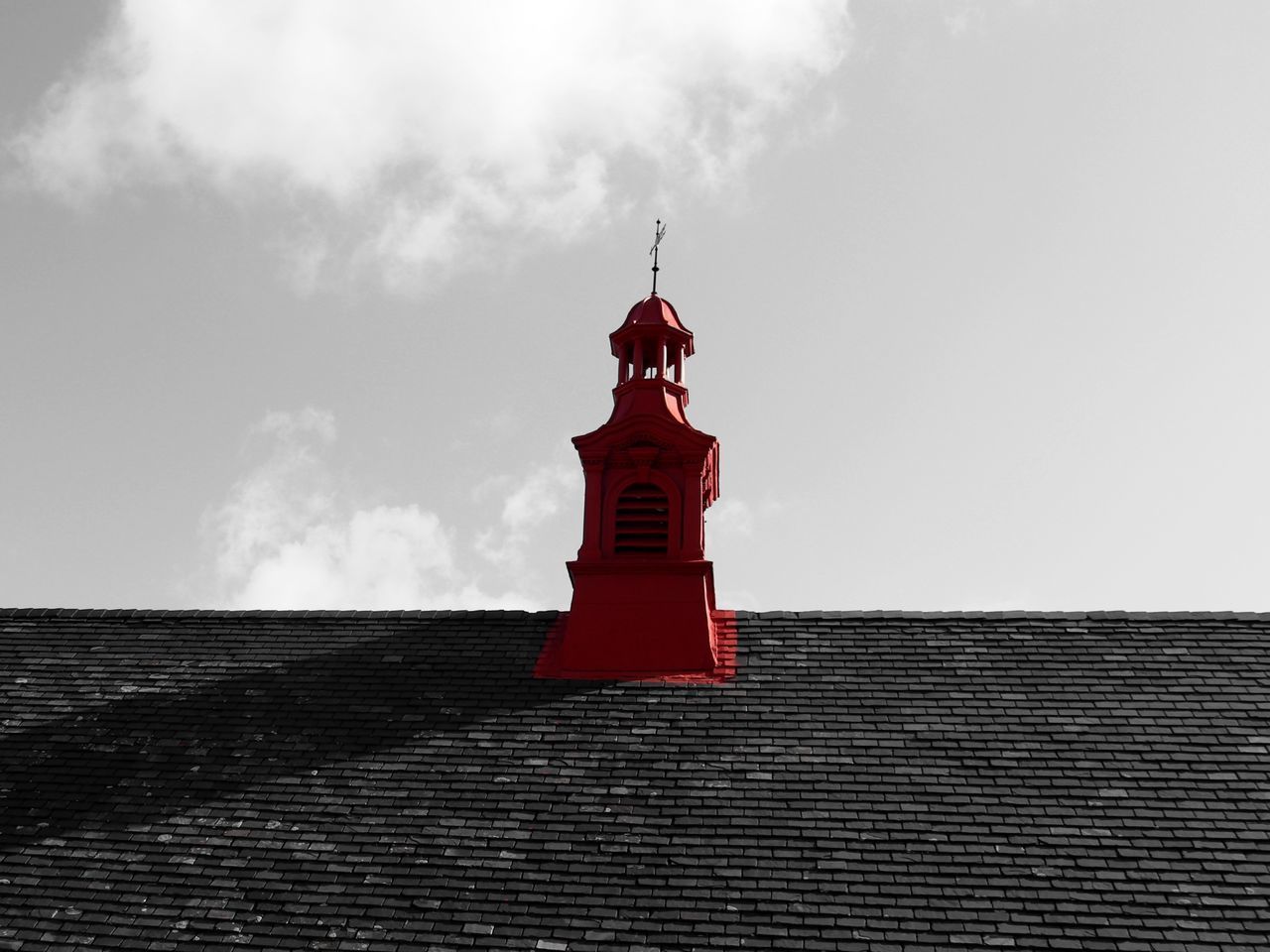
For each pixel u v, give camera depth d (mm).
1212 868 14047
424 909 13961
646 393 20516
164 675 18672
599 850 14711
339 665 18688
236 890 14359
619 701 17531
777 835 14789
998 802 15148
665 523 19688
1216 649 17859
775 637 18797
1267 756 15758
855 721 16766
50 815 15734
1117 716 16594
